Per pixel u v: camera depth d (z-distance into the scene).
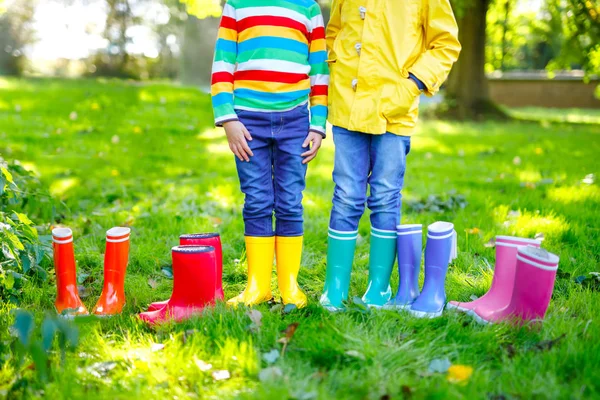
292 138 2.42
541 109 20.64
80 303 2.37
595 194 4.43
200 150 6.82
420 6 2.36
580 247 3.19
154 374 1.77
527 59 31.98
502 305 2.25
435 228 2.35
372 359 1.87
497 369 1.87
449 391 1.68
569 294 2.51
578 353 1.88
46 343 1.57
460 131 10.22
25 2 21.31
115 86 12.83
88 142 6.88
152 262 3.02
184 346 1.98
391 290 2.58
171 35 23.66
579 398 1.65
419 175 5.56
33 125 7.62
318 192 4.61
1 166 2.51
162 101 10.39
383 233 2.44
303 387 1.71
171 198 4.39
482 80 13.48
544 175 5.49
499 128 11.01
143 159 6.14
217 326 2.08
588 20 10.09
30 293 2.50
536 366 1.85
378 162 2.41
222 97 2.39
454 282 2.71
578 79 21.30
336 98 2.44
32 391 1.70
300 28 2.41
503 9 16.12
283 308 2.38
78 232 3.47
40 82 13.89
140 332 2.14
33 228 2.41
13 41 21.28
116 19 22.92
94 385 1.74
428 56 2.34
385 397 1.65
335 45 2.48
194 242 2.41
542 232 3.40
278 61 2.37
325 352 1.91
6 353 1.89
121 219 3.76
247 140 2.40
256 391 1.70
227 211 4.02
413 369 1.85
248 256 2.52
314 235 3.43
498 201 4.29
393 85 2.33
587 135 9.63
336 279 2.47
